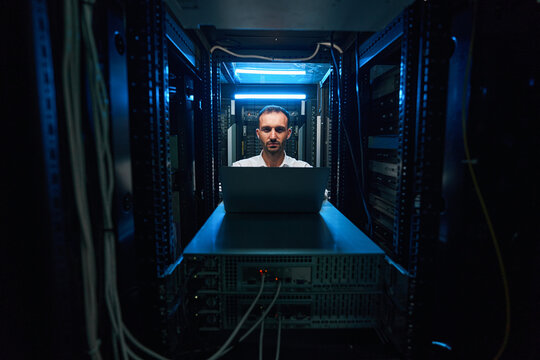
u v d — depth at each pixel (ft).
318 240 4.04
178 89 6.00
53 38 2.05
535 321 3.08
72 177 2.17
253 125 11.50
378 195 5.29
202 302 3.74
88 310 2.19
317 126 10.78
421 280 3.26
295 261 3.68
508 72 2.92
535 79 2.93
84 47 2.23
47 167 2.05
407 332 3.32
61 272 2.16
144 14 2.94
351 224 4.73
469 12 2.89
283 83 10.94
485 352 3.19
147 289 3.20
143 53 2.97
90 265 2.18
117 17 2.70
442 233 3.21
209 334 3.83
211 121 7.06
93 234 2.37
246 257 3.67
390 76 4.73
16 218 2.06
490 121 2.96
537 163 2.98
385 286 3.72
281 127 9.27
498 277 3.11
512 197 3.03
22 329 2.15
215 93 7.42
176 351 3.45
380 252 3.68
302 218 5.02
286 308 3.72
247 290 3.71
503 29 2.88
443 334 3.31
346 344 3.78
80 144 2.09
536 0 2.88
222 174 4.93
